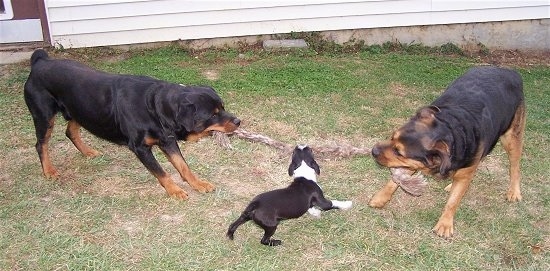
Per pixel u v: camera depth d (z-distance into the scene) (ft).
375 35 18.11
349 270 8.48
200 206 9.75
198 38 17.28
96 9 16.40
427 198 10.23
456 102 8.91
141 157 9.69
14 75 14.94
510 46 18.75
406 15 17.90
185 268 8.41
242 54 17.06
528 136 12.48
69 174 10.62
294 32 17.66
